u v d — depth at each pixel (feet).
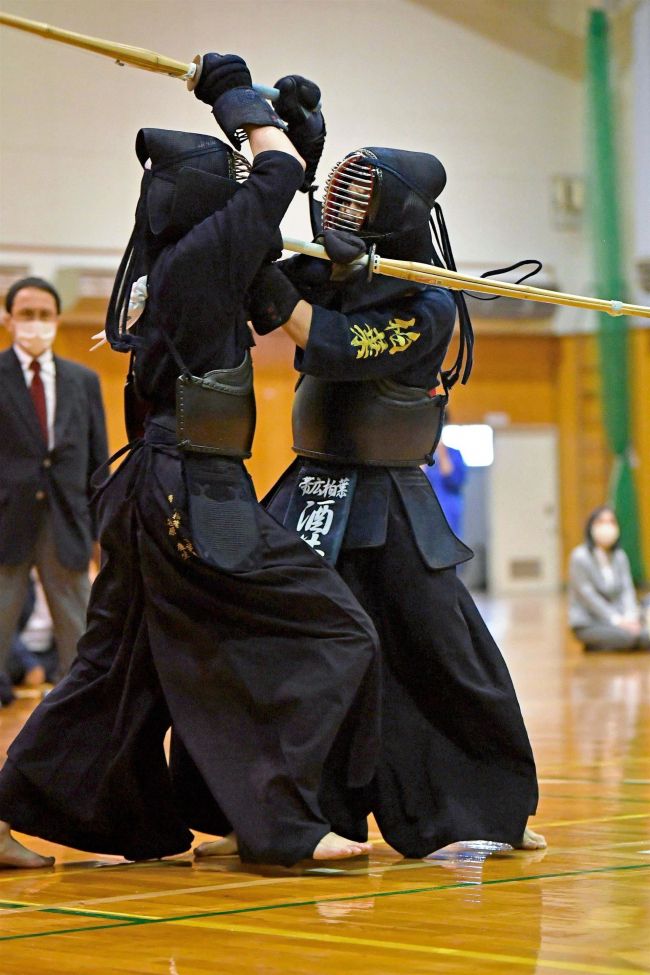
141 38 117.08
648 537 146.41
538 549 153.69
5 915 21.49
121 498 25.98
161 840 26.32
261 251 25.14
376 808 26.71
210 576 24.89
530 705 58.70
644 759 42.01
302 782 24.18
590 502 150.51
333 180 26.96
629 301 141.90
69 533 50.62
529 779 26.94
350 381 26.91
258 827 24.08
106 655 26.45
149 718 25.75
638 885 23.32
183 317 25.03
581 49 140.77
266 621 24.90
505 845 27.81
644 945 18.93
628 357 144.15
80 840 26.32
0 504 49.90
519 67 138.92
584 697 61.87
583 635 87.61
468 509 154.81
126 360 128.77
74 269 118.52
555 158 141.38
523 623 111.24
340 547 26.94
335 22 127.54
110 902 22.45
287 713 24.52
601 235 140.97
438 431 28.09
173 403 25.66
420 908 21.52
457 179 136.77
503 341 149.18
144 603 25.61
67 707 26.22
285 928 20.16
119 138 119.75
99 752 26.13
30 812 26.03
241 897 22.68
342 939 19.40
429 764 26.84
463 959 18.21
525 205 140.15
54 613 50.93
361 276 25.95
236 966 17.95
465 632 27.04
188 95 120.67
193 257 24.90
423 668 27.02
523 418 151.43
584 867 25.17
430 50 133.90
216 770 24.54
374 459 27.14
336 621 25.04
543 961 18.06
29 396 50.44
